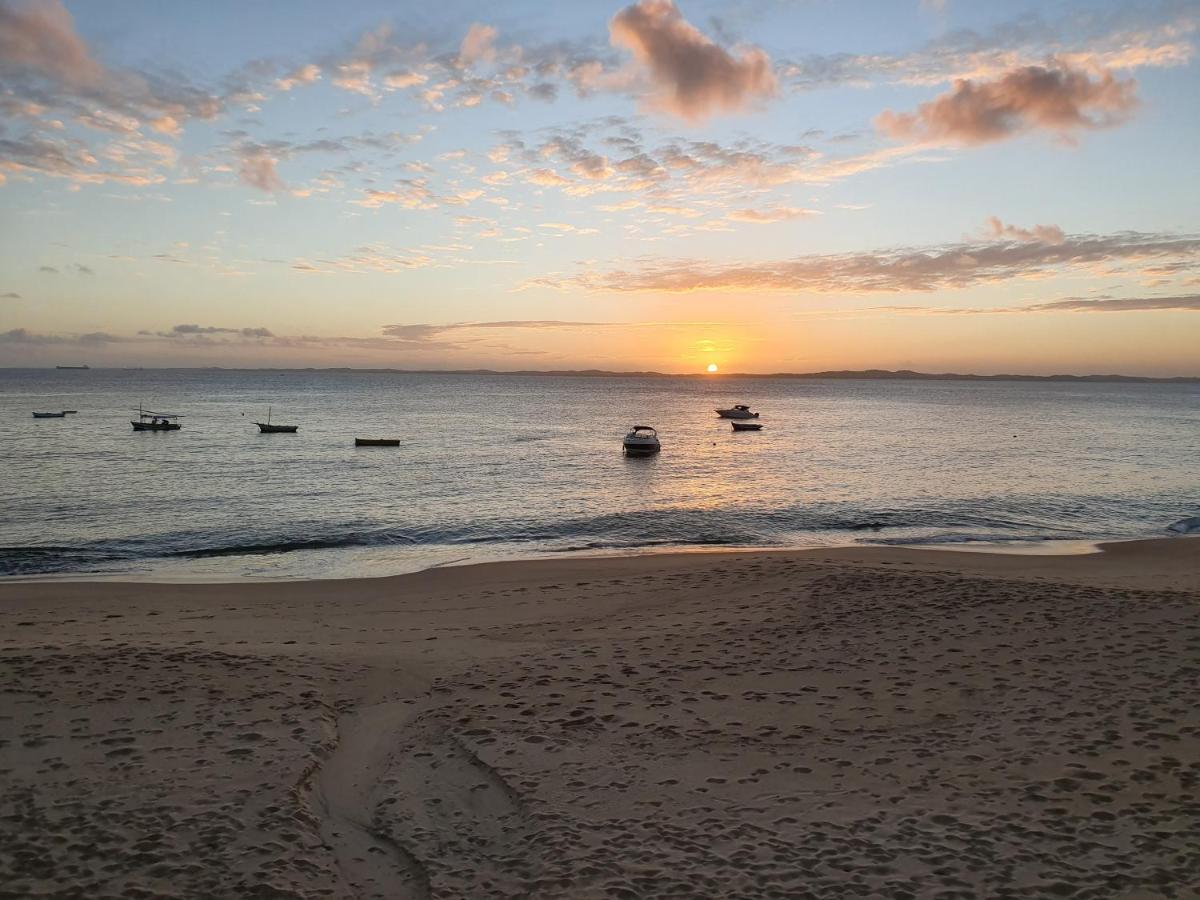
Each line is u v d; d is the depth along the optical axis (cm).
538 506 3681
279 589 1966
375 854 725
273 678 1179
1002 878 646
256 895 644
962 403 17450
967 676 1138
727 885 646
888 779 834
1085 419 11450
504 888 657
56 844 708
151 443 6700
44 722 977
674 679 1170
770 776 850
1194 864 657
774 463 5619
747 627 1442
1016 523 3209
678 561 2273
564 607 1719
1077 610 1460
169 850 705
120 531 2977
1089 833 711
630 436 6259
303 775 862
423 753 934
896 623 1416
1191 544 2620
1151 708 990
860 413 13062
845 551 2491
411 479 4641
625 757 905
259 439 7262
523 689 1141
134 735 949
